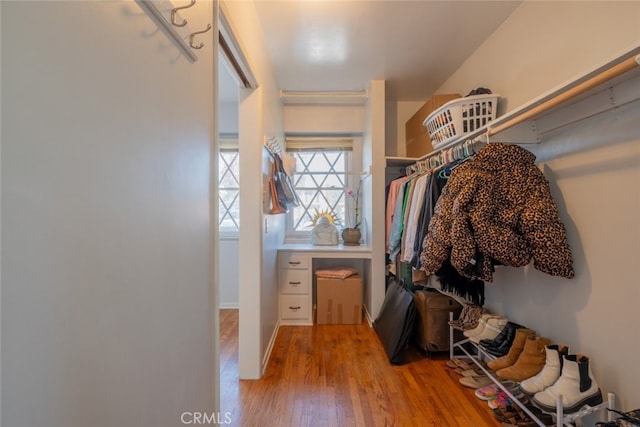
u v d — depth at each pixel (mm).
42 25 434
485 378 1938
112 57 581
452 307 2266
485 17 1949
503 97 2008
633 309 1149
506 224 1399
